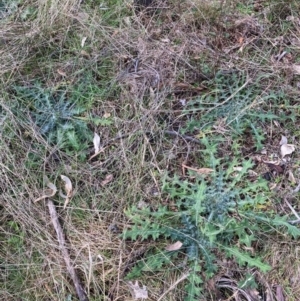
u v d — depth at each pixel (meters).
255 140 1.34
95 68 1.50
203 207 1.21
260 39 1.56
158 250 1.19
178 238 1.19
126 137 1.36
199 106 1.41
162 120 1.39
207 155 1.32
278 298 1.13
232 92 1.43
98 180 1.30
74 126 1.38
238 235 1.18
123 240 1.20
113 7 1.65
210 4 1.60
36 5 1.67
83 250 1.21
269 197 1.25
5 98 1.43
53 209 1.26
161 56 1.51
